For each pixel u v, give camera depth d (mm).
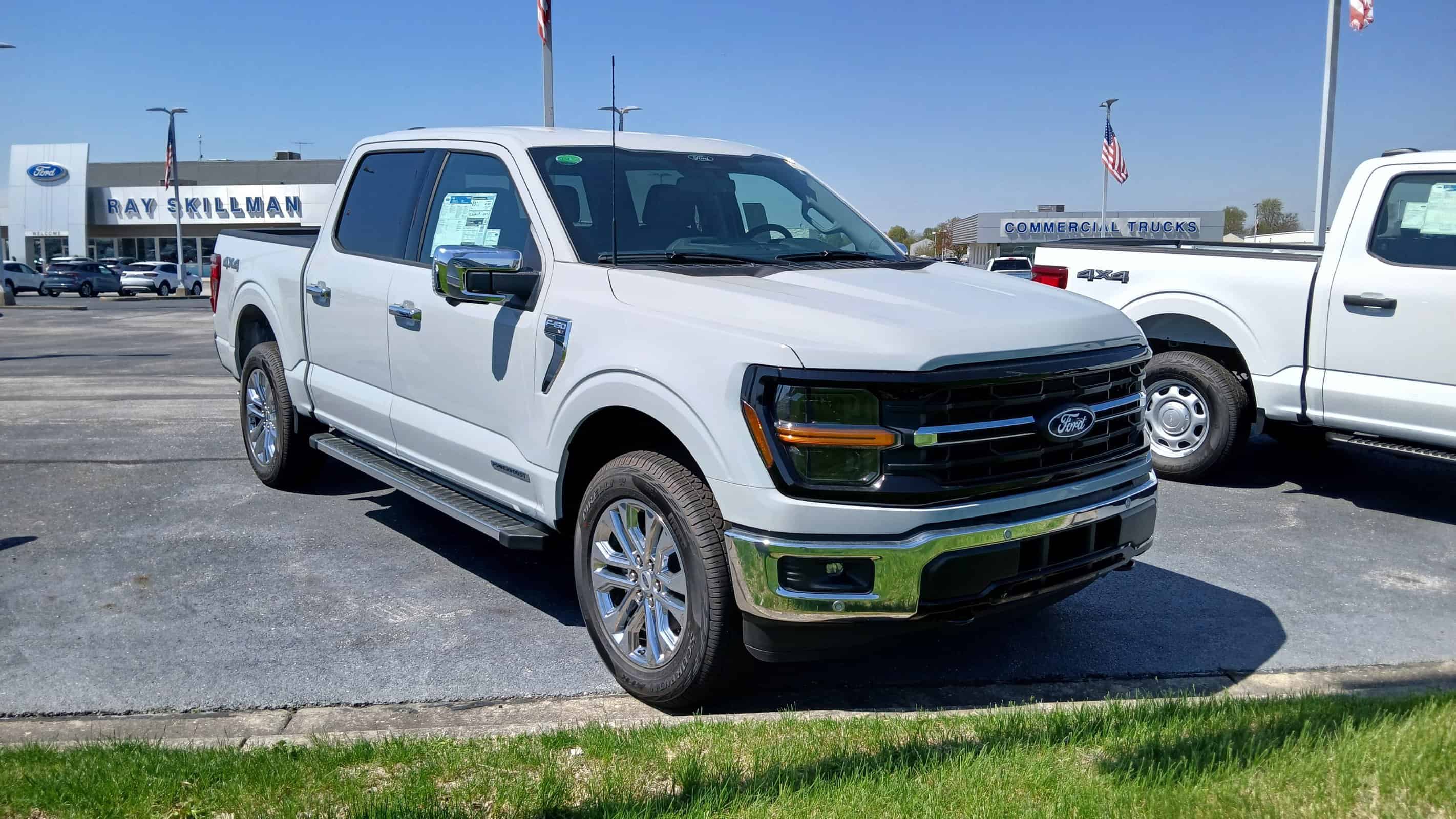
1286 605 5051
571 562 5680
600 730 3484
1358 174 6387
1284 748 3113
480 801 3010
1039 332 3740
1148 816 2768
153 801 3035
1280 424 6977
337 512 6480
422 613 4918
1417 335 6051
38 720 3850
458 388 4812
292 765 3254
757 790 2980
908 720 3566
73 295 47031
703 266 4348
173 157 50562
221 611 4906
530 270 4523
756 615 3504
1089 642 4621
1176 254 7250
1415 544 5965
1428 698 3508
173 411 9906
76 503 6613
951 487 3490
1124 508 3920
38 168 61750
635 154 4984
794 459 3439
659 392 3723
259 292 6625
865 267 4523
